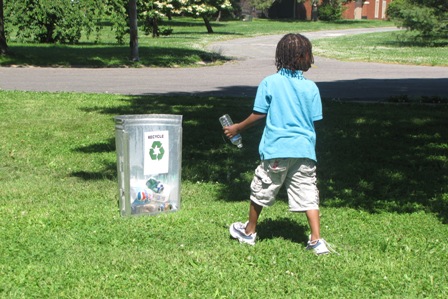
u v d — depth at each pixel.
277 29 61.56
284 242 5.51
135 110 13.67
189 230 5.82
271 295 4.39
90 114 13.05
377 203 7.09
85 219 6.12
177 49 32.50
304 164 5.11
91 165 8.90
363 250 5.37
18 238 5.54
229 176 8.28
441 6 43.28
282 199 7.15
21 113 13.04
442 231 6.00
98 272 4.76
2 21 25.83
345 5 84.62
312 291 4.47
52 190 7.46
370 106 14.76
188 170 8.55
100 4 35.50
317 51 37.00
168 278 4.66
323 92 18.50
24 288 4.46
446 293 4.48
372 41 46.41
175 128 6.30
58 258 5.06
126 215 6.20
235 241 5.52
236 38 49.03
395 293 4.48
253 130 11.50
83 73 22.80
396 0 50.19
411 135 11.13
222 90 18.73
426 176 8.35
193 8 50.56
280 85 5.09
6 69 23.25
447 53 35.81
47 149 9.90
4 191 7.38
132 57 26.97
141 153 6.19
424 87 20.12
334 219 6.36
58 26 35.25
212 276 4.69
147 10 44.59
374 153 9.66
